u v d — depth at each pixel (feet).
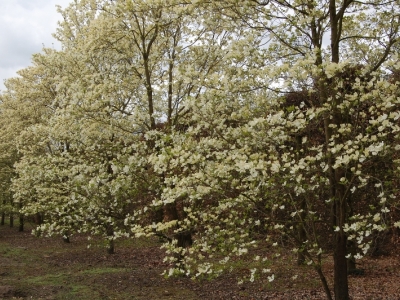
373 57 23.31
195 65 32.55
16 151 73.15
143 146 29.86
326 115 16.78
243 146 18.61
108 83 30.22
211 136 21.70
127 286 31.89
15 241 68.59
